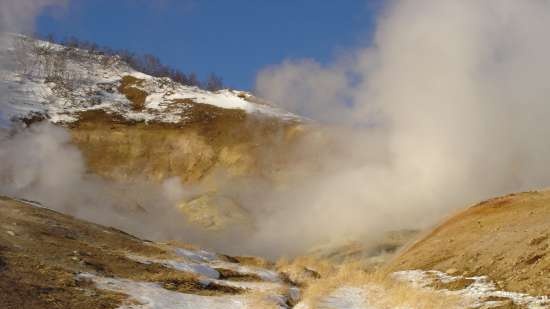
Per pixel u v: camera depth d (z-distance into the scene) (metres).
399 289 19.80
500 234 22.66
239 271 27.55
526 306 16.09
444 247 24.70
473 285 19.16
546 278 17.42
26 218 26.55
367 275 25.20
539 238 20.03
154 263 24.28
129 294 18.83
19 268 18.80
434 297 18.08
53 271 19.34
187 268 25.05
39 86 127.56
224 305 19.67
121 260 23.53
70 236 25.56
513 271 18.98
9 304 15.41
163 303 18.62
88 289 18.45
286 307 20.83
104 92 130.62
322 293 22.16
